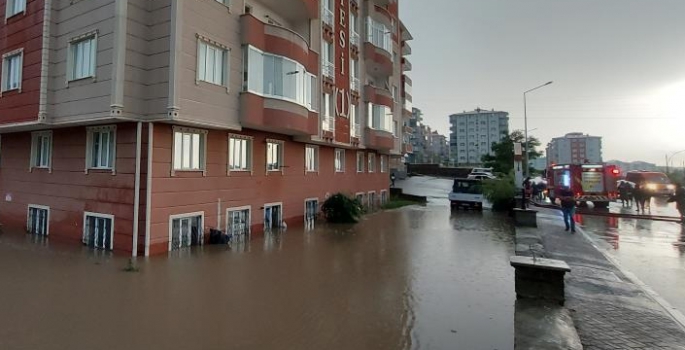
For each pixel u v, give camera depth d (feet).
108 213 35.32
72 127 39.01
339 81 62.49
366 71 79.92
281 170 52.24
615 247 39.06
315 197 61.05
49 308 20.42
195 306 21.62
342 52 64.08
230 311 21.07
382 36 80.23
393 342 17.78
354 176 76.38
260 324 19.45
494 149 185.57
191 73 34.12
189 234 37.70
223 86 37.73
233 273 28.66
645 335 17.81
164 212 34.78
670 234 47.26
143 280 26.08
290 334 18.38
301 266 31.35
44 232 41.75
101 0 33.19
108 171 35.50
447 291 25.57
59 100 36.14
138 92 33.17
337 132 61.26
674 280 27.27
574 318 19.79
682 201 58.39
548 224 55.01
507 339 18.24
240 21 40.27
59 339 16.89
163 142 34.76
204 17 35.68
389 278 28.45
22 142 45.57
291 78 45.16
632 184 83.71
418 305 22.82
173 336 17.66
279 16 52.44
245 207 44.96
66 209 39.29
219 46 37.35
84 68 34.58
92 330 17.94
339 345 17.35
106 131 36.11
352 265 32.09
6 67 40.78
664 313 20.67
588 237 44.70
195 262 31.45
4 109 40.29
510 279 28.55
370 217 67.26
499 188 78.74
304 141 56.24
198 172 38.42
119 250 34.17
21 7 39.68
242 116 39.58
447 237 46.96
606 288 24.94
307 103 51.29
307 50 49.24
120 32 31.86
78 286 24.25
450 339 18.19
